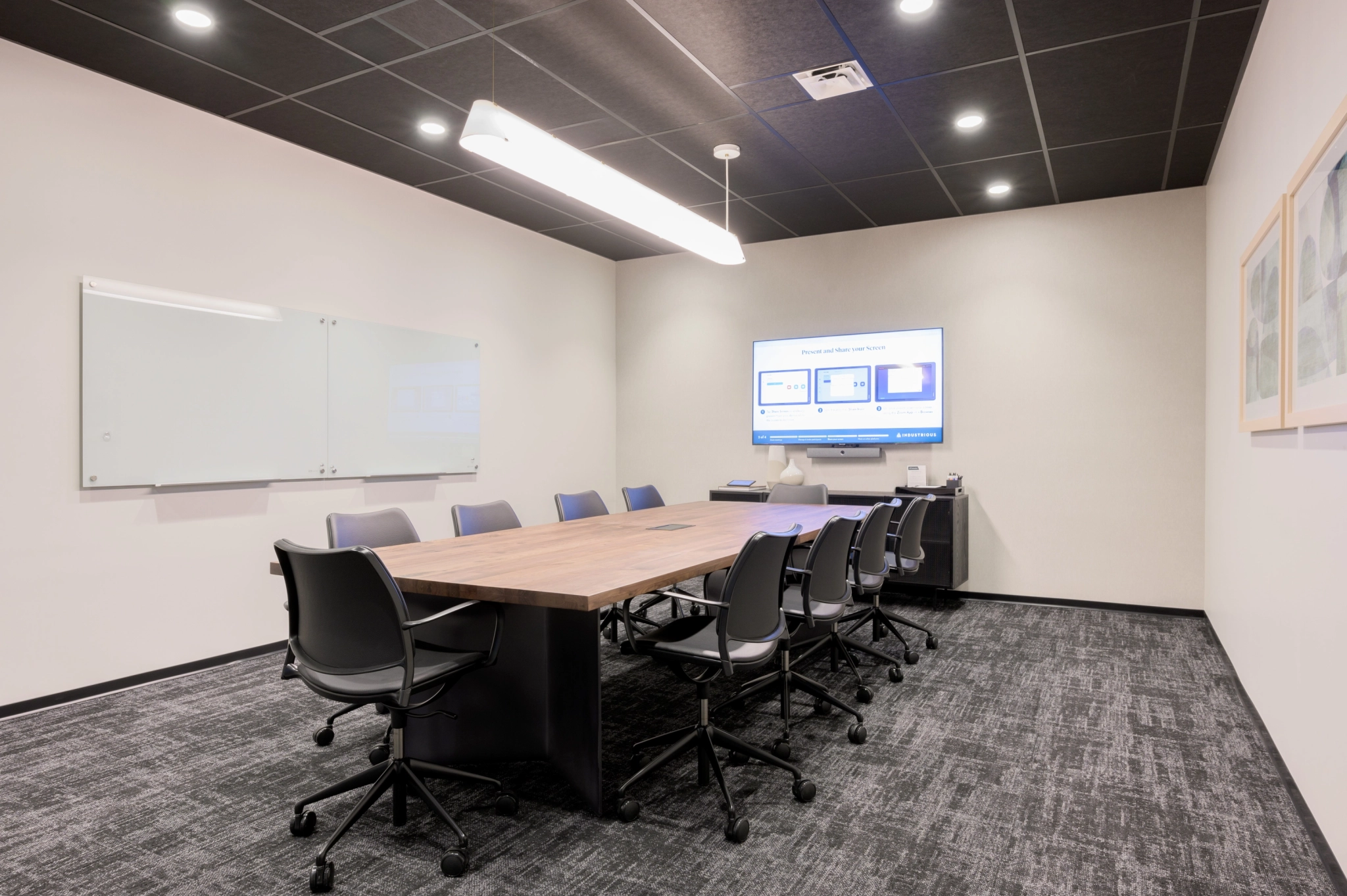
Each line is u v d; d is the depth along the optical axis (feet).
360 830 7.04
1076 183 15.19
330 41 9.94
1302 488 7.38
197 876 6.27
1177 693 10.80
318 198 13.78
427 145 13.46
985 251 17.21
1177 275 15.52
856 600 16.26
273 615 13.07
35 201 10.16
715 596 12.66
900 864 6.45
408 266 15.49
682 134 12.86
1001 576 17.11
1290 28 7.89
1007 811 7.38
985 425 17.24
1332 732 6.32
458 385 16.57
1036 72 10.66
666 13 9.27
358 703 6.46
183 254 11.77
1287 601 7.97
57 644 10.38
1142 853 6.61
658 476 21.04
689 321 20.61
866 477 18.56
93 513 10.75
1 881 6.19
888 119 12.25
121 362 10.99
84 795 7.70
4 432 9.87
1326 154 6.30
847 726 9.71
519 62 10.50
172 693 10.84
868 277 18.40
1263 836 6.88
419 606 8.20
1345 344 5.78
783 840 6.86
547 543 9.82
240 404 12.47
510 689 8.08
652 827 7.11
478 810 7.45
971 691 11.03
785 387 19.24
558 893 6.05
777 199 16.22
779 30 9.62
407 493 15.49
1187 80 10.84
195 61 10.48
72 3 9.04
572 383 19.98
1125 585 16.01
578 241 19.62
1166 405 15.64
